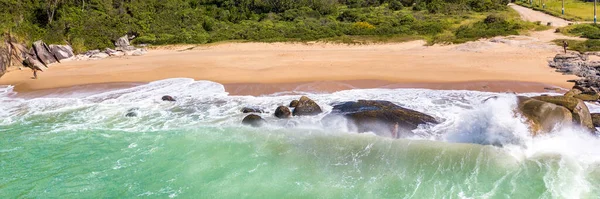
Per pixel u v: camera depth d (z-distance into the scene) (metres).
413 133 13.50
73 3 46.56
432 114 15.27
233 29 47.75
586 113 13.54
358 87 20.91
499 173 10.88
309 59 30.17
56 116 17.31
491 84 20.47
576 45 31.50
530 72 22.95
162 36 45.12
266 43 41.00
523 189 10.00
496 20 44.97
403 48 35.41
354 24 45.78
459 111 15.65
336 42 39.31
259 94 20.12
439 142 12.94
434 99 17.92
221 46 40.81
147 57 34.78
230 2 59.25
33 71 27.48
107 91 21.66
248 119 15.41
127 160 12.68
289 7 58.47
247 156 12.77
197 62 30.36
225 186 11.00
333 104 17.52
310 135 14.17
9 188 11.23
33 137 14.81
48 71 28.36
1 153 13.45
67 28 40.84
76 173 11.95
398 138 13.45
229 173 11.72
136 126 15.68
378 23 47.81
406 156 12.23
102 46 39.94
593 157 11.43
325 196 10.32
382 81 21.97
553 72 22.80
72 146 13.88
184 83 22.98
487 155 11.90
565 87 19.53
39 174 11.98
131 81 23.95
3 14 37.16
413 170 11.40
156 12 50.88
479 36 37.94
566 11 57.09
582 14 54.28
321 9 58.66
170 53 37.75
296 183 11.05
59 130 15.48
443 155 12.11
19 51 30.78
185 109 17.80
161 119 16.47
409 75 23.14
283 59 30.58
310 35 42.28
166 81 23.66
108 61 32.69
